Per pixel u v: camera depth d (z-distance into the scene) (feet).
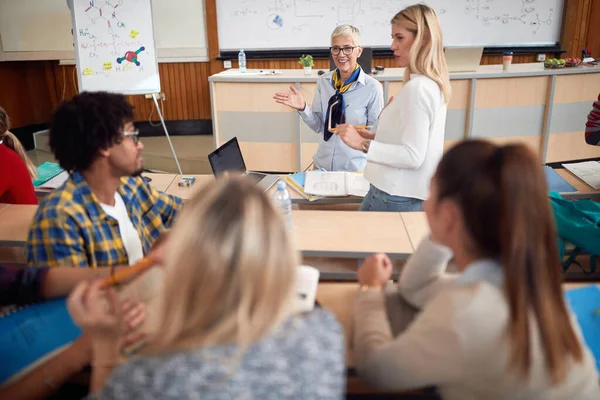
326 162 10.27
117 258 4.75
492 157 2.59
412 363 2.74
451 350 2.58
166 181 8.60
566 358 2.53
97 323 2.91
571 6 18.56
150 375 2.03
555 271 2.52
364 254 5.68
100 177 4.57
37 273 4.15
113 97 4.45
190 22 18.92
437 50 6.10
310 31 18.84
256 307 2.05
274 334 2.13
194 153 18.06
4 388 3.23
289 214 6.37
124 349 2.67
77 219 4.42
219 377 2.02
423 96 6.04
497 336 2.51
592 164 8.96
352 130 6.61
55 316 3.98
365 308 3.55
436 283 3.74
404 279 3.95
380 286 3.79
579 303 4.25
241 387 2.03
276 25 18.78
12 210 7.03
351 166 10.11
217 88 14.44
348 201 7.77
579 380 2.64
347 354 3.72
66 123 4.28
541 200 2.47
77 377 3.74
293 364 2.11
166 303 2.07
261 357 2.07
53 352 3.57
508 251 2.47
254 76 14.11
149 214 5.41
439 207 2.76
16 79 18.37
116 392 2.05
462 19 18.81
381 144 6.30
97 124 4.27
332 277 6.17
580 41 19.03
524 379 2.53
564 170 8.85
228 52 19.19
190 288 2.02
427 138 6.25
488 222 2.57
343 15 18.62
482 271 2.66
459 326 2.55
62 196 4.42
